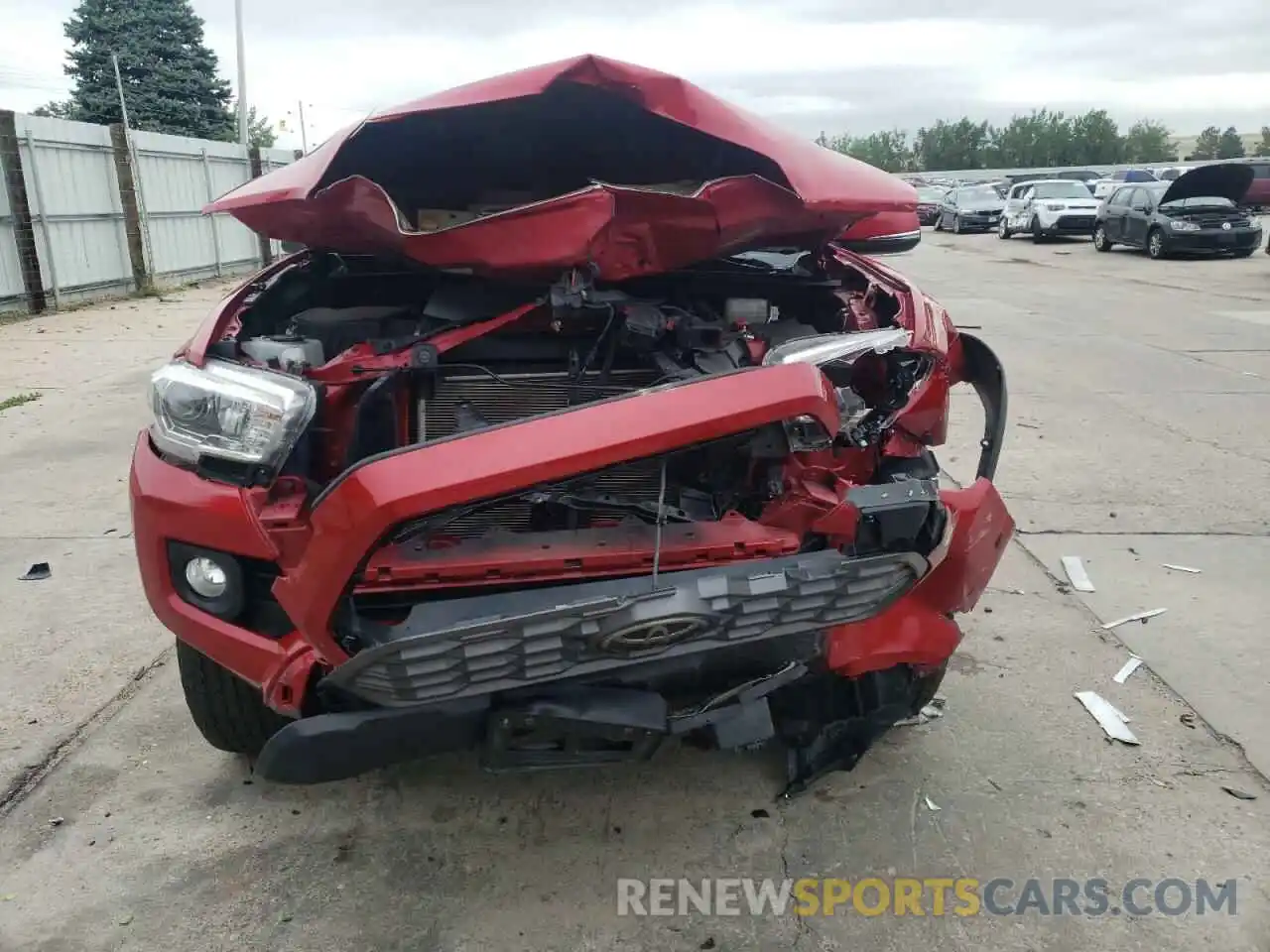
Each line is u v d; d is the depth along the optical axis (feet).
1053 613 13.01
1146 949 7.60
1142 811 9.12
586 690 7.20
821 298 10.69
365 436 8.32
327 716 7.06
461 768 9.89
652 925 7.87
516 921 7.92
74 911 8.04
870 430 8.78
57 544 15.61
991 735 10.33
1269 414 22.72
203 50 127.34
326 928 7.86
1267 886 8.20
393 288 10.53
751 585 6.95
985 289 48.91
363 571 6.77
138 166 51.21
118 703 11.03
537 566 7.30
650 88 8.38
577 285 8.19
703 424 6.73
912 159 270.87
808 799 9.37
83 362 31.04
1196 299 43.68
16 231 41.88
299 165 9.38
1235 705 10.82
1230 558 14.65
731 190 8.11
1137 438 20.84
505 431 6.62
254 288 10.42
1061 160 257.75
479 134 9.21
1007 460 19.44
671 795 9.46
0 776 9.72
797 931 7.80
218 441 7.84
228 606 7.94
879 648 8.32
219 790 9.55
